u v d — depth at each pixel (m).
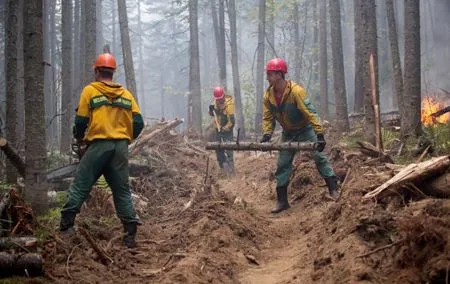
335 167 8.41
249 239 5.98
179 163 11.70
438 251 3.50
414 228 3.66
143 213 6.96
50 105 19.81
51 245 4.64
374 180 5.40
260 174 10.87
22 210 4.91
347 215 4.97
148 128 13.20
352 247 4.25
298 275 4.61
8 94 8.48
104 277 4.39
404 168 5.25
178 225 6.30
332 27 13.99
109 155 5.22
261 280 4.73
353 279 3.77
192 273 4.52
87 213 6.38
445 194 4.57
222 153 11.84
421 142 7.87
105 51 10.39
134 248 5.27
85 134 5.44
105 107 5.22
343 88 13.26
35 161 5.61
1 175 7.98
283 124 7.64
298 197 8.16
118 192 5.31
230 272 4.82
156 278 4.47
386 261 3.86
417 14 9.30
